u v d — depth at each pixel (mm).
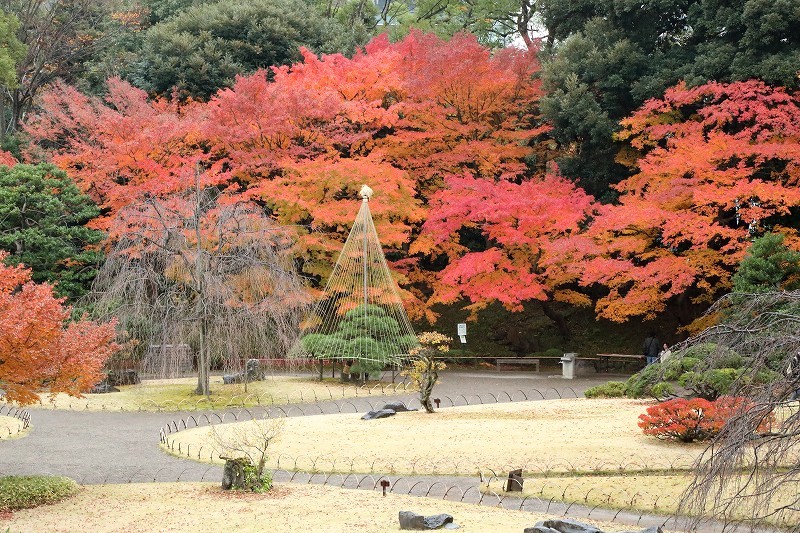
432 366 24234
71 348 15680
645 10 37906
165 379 32125
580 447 18391
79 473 17797
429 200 38375
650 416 19453
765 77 33188
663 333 39719
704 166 31953
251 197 37406
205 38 44469
